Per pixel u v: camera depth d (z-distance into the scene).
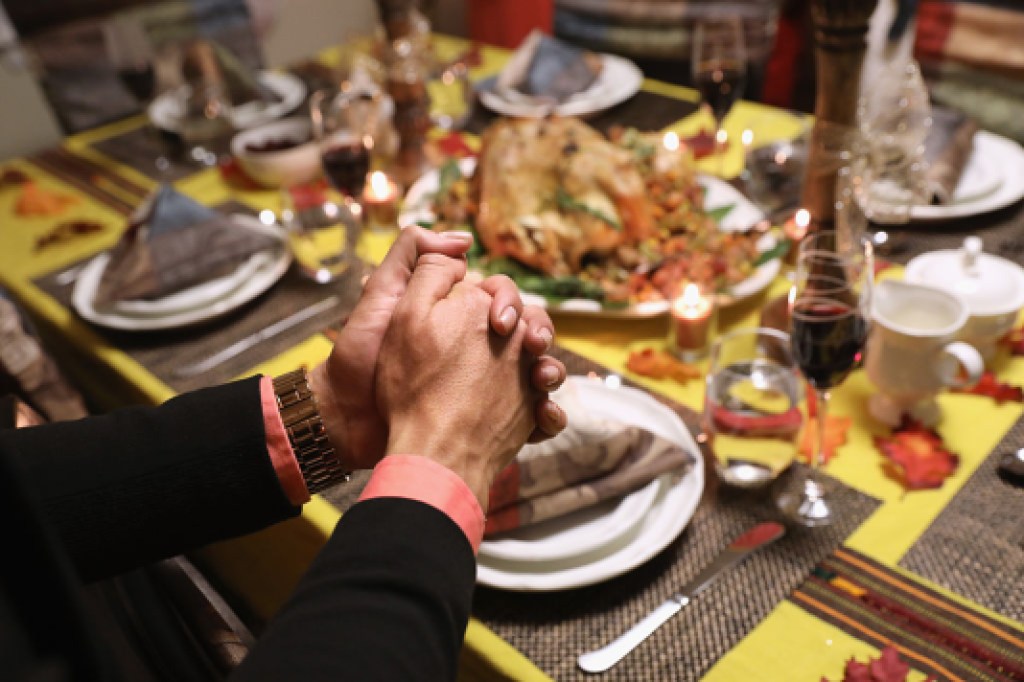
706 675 0.66
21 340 1.08
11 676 0.26
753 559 0.75
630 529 0.76
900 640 0.67
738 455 0.82
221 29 2.30
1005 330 0.93
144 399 1.04
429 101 1.50
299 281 1.22
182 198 1.25
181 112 1.68
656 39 2.09
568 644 0.69
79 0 2.15
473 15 2.92
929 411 0.90
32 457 0.66
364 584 0.50
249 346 1.10
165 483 0.68
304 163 1.48
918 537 0.76
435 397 0.64
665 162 1.21
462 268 0.72
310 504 0.86
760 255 1.13
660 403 0.94
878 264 1.11
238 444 0.69
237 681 0.45
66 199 1.53
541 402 0.70
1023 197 1.20
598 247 1.13
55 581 0.28
